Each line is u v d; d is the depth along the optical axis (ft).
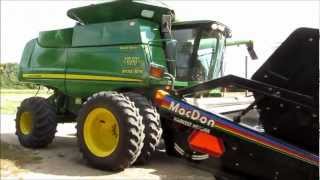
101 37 23.67
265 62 15.87
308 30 15.01
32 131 25.62
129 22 22.48
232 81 16.51
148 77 21.52
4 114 49.80
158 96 18.70
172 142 19.57
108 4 23.20
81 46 24.61
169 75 21.59
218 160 16.60
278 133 15.69
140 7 22.47
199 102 20.98
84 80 24.31
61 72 25.53
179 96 18.34
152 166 21.52
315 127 14.85
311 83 15.02
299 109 15.12
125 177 19.36
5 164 21.08
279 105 15.57
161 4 23.07
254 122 17.38
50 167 21.11
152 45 22.36
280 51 15.58
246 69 23.12
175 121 18.01
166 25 22.20
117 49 22.85
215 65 24.64
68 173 19.97
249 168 15.92
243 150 16.02
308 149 15.23
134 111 19.99
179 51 23.68
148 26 22.50
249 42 25.58
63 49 25.62
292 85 15.39
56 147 26.73
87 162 21.35
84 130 21.36
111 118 20.40
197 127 17.21
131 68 22.20
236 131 16.15
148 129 20.22
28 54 28.43
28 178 18.88
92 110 21.09
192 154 17.34
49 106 25.91
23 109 26.48
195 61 23.40
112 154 20.08
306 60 15.11
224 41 25.22
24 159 22.56
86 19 24.85
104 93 21.01
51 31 26.58
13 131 34.40
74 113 27.07
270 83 15.79
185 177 19.58
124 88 22.99
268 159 15.49
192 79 23.52
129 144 19.66
